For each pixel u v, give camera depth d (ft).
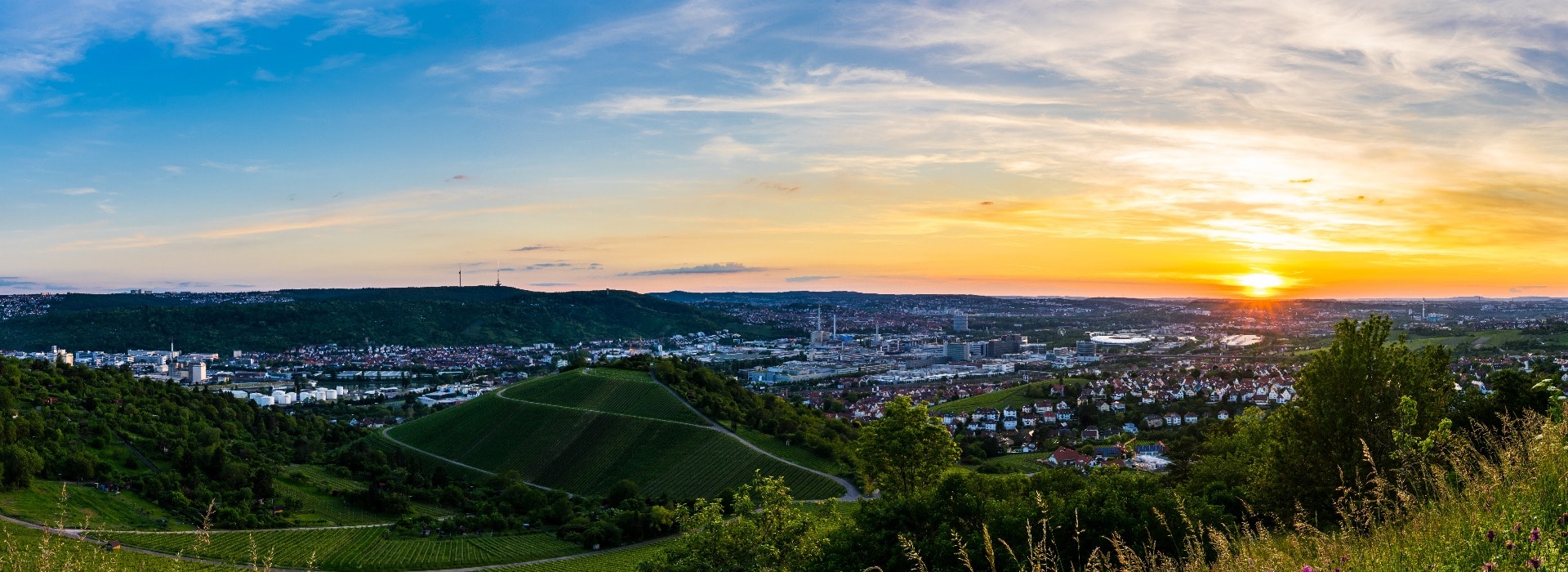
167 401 531.91
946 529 106.52
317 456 517.96
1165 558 53.01
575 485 460.96
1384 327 110.22
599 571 298.35
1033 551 45.29
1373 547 42.22
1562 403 54.54
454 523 358.02
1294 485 109.40
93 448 410.11
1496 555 35.22
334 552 312.29
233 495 382.01
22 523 262.88
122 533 281.33
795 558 160.86
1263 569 44.29
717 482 424.87
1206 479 180.96
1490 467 45.80
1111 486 103.35
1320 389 110.01
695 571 162.09
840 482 402.11
